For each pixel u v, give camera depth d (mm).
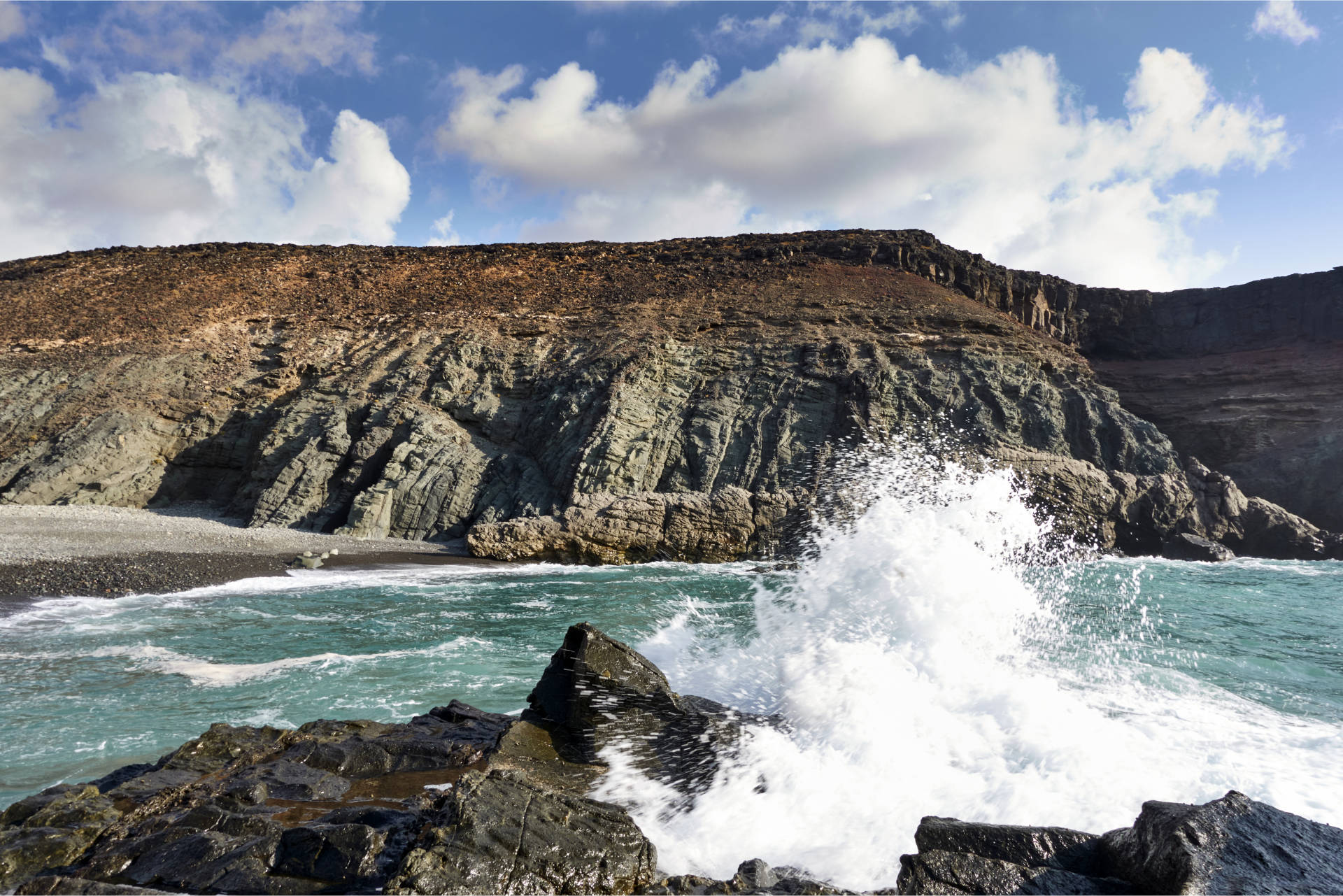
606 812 5125
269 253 58312
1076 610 17375
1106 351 51562
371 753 6973
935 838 4883
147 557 24156
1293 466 37375
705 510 31312
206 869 4730
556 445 36719
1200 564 29766
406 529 33781
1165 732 8562
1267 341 46406
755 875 4949
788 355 40219
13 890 4641
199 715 9797
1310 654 13234
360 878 4648
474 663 12734
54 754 8398
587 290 50438
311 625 16453
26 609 17766
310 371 41938
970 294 50531
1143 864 4305
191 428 38969
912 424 36438
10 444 37375
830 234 56500
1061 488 32562
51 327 46688
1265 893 3904
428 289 51125
